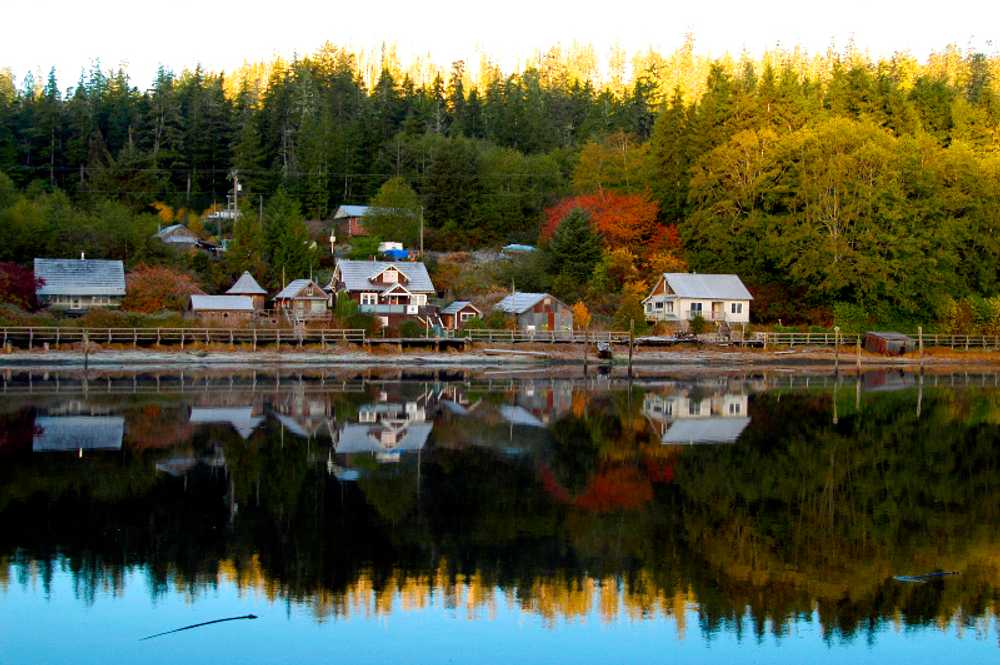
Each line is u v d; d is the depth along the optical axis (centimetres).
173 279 8438
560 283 9075
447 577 1961
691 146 9894
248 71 19638
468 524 2356
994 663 1588
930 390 5897
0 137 12238
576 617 1762
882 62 12281
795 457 3319
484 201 11238
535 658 1590
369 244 9881
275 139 13512
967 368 7912
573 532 2294
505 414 4403
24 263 8856
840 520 2428
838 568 2034
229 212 11831
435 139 12538
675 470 3059
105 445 3394
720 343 8138
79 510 2450
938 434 3891
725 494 2716
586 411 4559
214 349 7150
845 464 3192
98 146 12812
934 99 10431
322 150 12306
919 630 1719
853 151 8675
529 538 2245
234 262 9512
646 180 10256
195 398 4903
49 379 5812
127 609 1783
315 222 11662
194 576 1959
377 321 7738
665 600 1850
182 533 2253
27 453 3212
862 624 1739
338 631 1691
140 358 6900
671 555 2120
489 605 1819
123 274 8431
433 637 1667
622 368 7444
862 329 8631
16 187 11412
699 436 3781
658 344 8025
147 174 12106
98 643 1630
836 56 18012
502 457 3259
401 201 10688
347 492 2681
